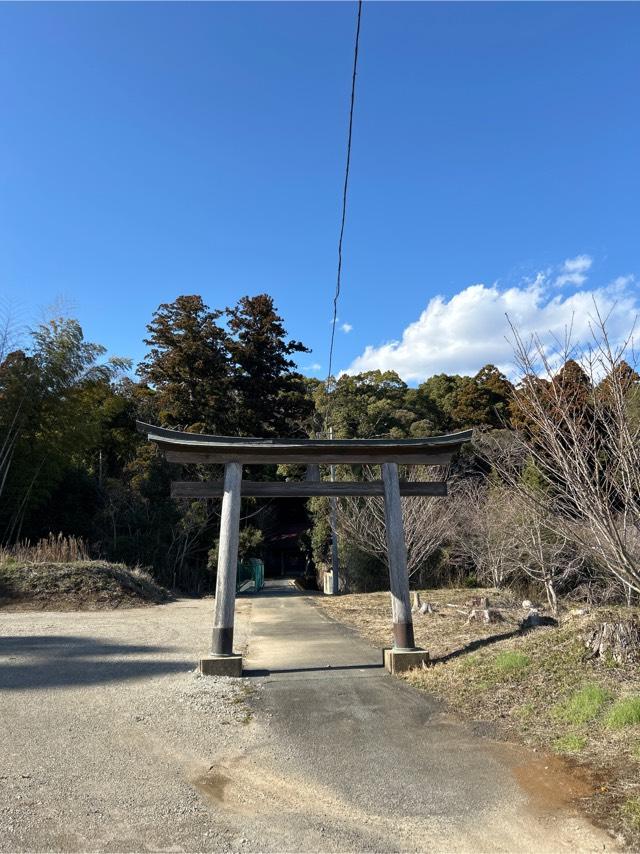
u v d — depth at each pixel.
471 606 12.23
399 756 4.57
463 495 18.91
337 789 4.00
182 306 29.06
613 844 3.20
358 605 15.18
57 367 19.09
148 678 6.97
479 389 34.62
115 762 4.39
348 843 3.30
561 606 12.30
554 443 4.64
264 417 29.80
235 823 3.52
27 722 5.25
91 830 3.38
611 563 4.73
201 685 6.64
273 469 32.91
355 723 5.38
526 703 5.53
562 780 4.01
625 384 4.55
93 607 14.19
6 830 3.33
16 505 19.45
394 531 8.03
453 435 8.45
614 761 4.17
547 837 3.32
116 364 21.61
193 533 25.14
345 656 8.37
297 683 6.79
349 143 6.48
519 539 12.76
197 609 14.95
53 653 8.45
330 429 27.08
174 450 7.95
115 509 23.39
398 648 7.53
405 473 19.17
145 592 16.25
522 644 7.16
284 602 17.00
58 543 17.84
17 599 13.91
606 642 6.09
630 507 4.41
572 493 5.04
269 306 31.06
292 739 4.97
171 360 28.16
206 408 28.27
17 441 19.08
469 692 6.08
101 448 27.75
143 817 3.56
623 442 4.31
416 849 3.24
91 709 5.68
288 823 3.53
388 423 32.62
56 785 3.96
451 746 4.76
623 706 4.82
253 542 26.47
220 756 4.58
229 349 29.78
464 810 3.67
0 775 4.07
